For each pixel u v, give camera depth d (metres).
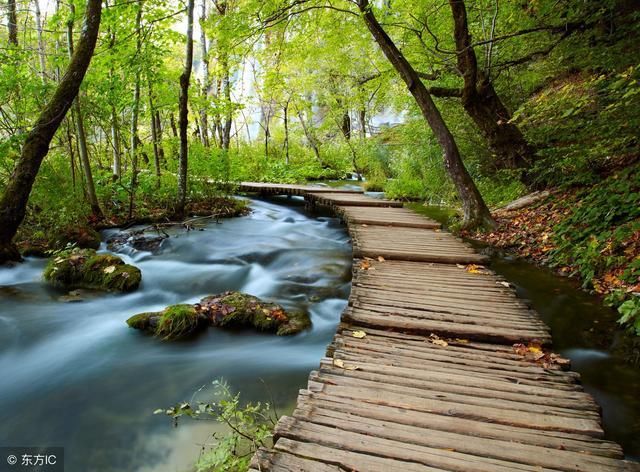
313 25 8.93
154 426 3.27
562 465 2.01
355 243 6.66
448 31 9.59
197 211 10.77
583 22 7.07
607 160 7.42
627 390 3.35
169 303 5.89
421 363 3.06
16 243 7.51
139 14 8.33
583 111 7.16
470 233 8.05
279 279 6.57
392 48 7.74
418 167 13.29
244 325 4.84
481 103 8.45
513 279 5.79
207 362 4.22
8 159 7.31
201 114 16.02
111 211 9.75
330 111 21.03
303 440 2.17
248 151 20.31
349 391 2.65
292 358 4.30
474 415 2.41
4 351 4.43
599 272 5.29
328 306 5.55
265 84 10.32
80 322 5.13
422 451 2.08
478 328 3.58
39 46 11.02
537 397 2.61
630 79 5.46
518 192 9.52
